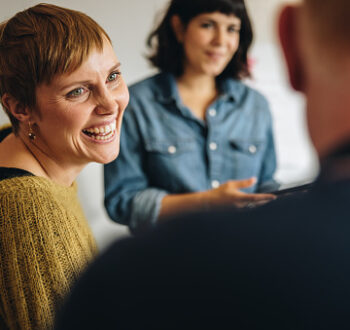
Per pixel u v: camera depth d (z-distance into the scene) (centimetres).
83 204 204
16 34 83
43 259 78
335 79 36
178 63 158
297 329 34
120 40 202
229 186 132
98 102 89
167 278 37
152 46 165
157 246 38
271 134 167
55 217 82
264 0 231
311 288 34
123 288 37
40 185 83
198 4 139
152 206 141
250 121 161
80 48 83
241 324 35
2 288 78
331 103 37
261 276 35
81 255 85
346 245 34
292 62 41
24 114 89
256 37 237
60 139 91
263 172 169
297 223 36
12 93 86
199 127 156
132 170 151
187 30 145
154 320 36
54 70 83
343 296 34
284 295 35
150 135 151
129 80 208
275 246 36
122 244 40
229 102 160
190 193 146
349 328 34
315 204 37
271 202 40
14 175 85
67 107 87
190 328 36
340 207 35
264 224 37
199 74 155
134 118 152
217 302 36
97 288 38
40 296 77
